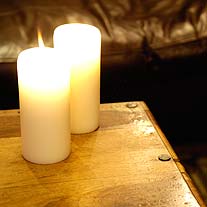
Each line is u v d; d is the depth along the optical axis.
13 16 1.32
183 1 1.41
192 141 1.47
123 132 0.91
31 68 0.77
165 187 0.77
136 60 1.27
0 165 0.82
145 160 0.83
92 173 0.80
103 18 1.35
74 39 0.85
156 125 0.93
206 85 1.36
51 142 0.81
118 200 0.75
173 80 1.33
